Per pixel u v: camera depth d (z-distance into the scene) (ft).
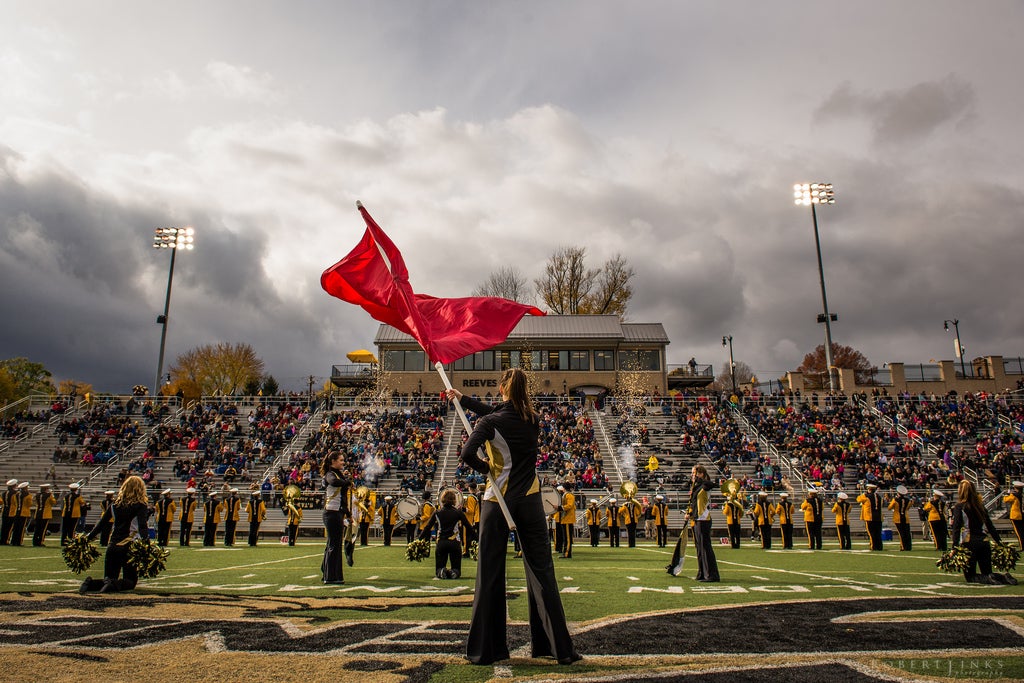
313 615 21.68
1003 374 161.48
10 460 125.29
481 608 14.79
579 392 169.58
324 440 130.82
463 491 82.38
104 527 29.53
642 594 28.07
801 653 15.48
